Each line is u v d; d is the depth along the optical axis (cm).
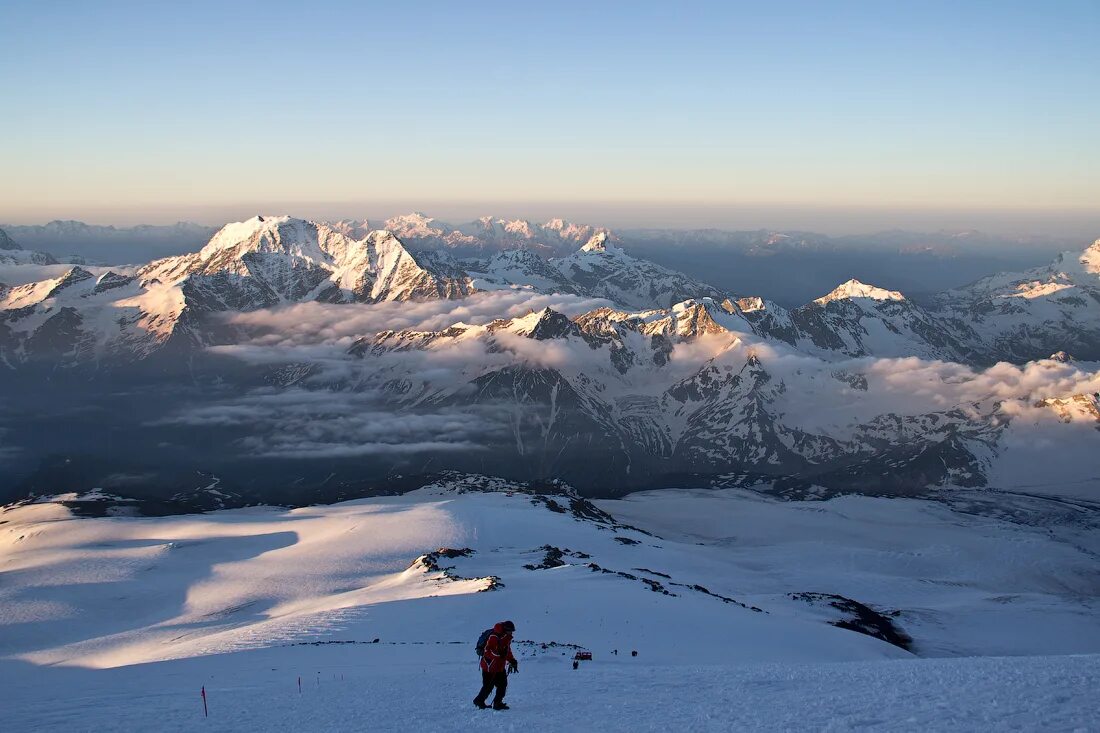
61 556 16950
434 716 2828
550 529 18675
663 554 18850
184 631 11269
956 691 2589
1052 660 3203
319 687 3881
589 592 9875
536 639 7375
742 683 3231
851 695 2688
